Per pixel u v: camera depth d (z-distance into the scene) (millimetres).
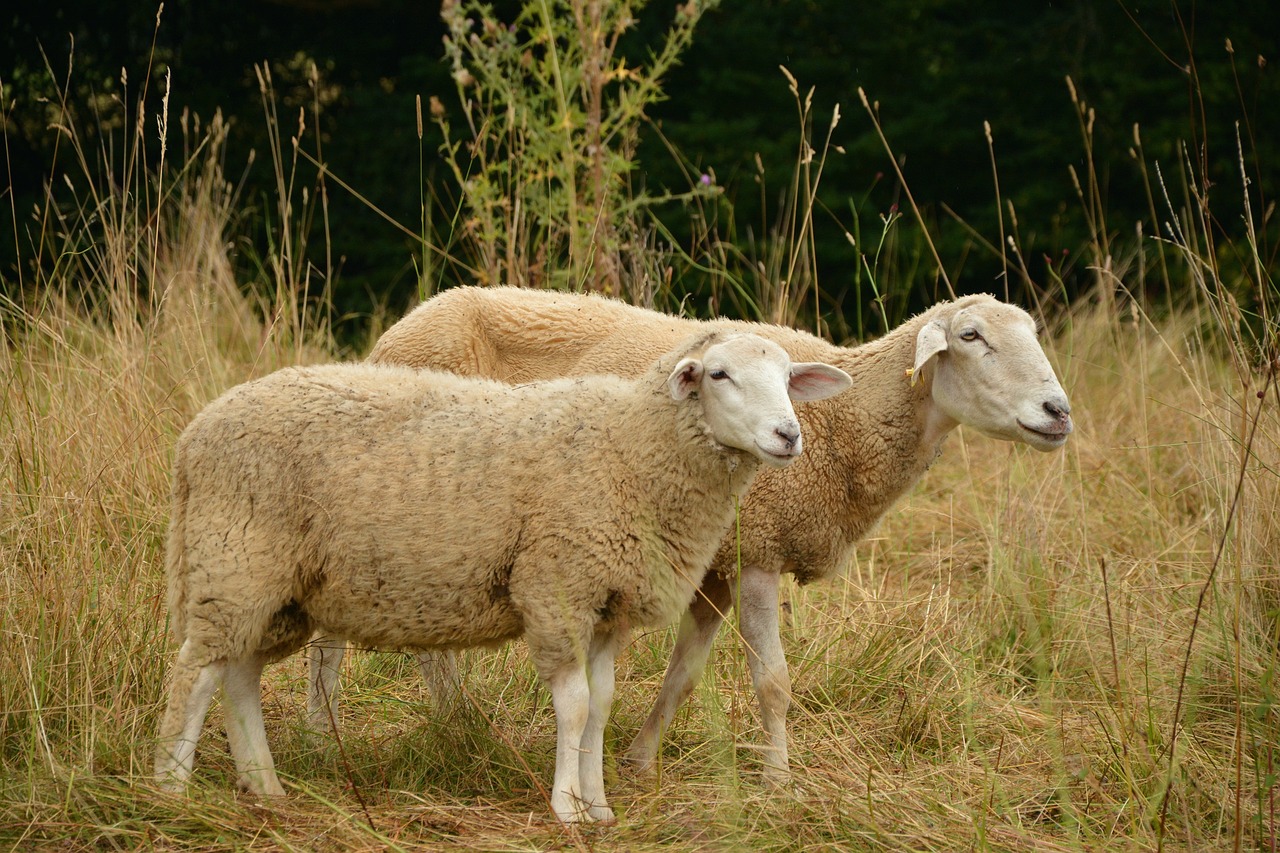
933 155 15547
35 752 4379
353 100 14531
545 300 5637
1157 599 6242
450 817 4293
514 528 4367
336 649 5129
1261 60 5613
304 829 4133
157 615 5094
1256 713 5082
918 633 5934
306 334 8258
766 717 4945
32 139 13375
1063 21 15828
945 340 4945
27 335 6637
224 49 14477
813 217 14781
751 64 15172
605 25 8094
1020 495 6898
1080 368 9586
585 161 7824
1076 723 5246
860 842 4180
